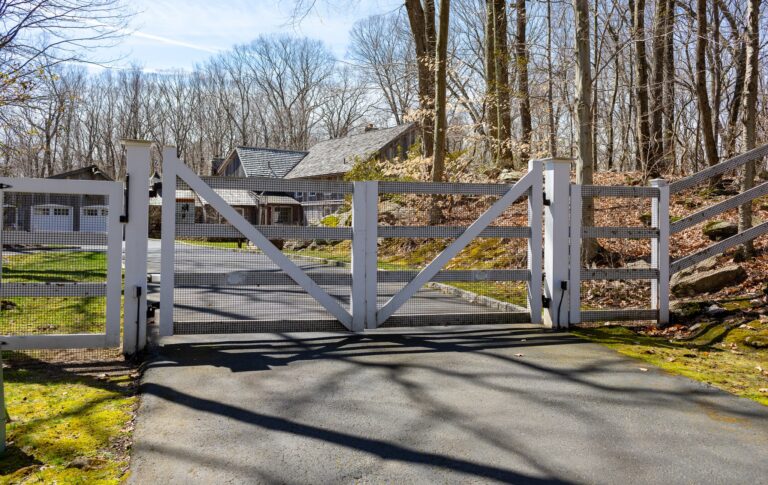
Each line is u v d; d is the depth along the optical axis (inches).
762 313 244.8
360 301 241.8
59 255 248.5
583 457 119.6
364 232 241.1
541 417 143.0
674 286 304.0
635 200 536.1
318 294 237.6
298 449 122.2
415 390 163.9
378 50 1520.7
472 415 143.9
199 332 224.5
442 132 567.5
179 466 113.1
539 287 258.8
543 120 793.6
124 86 2613.2
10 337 193.3
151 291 363.6
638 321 269.9
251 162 1611.7
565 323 254.8
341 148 1529.3
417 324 246.1
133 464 113.3
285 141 2603.3
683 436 131.5
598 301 308.2
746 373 182.9
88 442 124.0
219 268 248.2
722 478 110.7
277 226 230.2
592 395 160.6
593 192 260.5
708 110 591.8
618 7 654.5
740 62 717.9
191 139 2751.0
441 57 561.3
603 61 762.2
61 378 174.4
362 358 199.3
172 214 218.2
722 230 398.6
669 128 831.1
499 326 258.4
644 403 154.3
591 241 358.0
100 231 205.9
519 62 653.9
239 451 120.7
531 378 176.6
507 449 123.3
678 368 188.5
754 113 322.0
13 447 120.5
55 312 267.7
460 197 579.5
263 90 2650.1
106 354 205.3
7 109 510.3
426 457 119.0
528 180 256.8
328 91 2357.3
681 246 400.5
